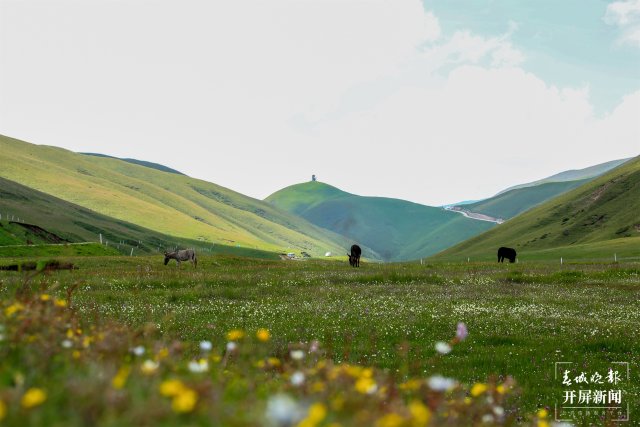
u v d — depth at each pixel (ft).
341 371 15.19
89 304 72.59
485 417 15.20
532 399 40.57
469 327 69.51
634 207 618.44
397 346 52.54
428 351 54.85
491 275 138.00
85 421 10.02
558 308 86.43
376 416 10.52
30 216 559.38
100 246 239.50
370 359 48.34
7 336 16.16
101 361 15.44
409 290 107.76
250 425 9.52
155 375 13.84
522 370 49.44
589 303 92.53
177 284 108.27
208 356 20.44
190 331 58.23
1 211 531.50
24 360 14.69
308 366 19.12
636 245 372.38
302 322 69.05
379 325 68.54
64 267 128.16
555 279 130.72
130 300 82.58
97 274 119.44
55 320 19.03
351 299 93.50
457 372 46.70
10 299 22.00
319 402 11.85
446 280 126.00
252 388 14.33
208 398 10.93
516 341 62.28
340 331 63.72
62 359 15.25
